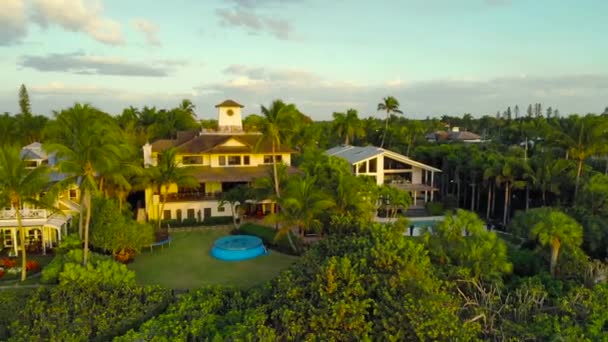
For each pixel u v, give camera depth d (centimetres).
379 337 1730
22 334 1975
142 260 3400
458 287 2366
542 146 5262
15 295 2405
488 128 13238
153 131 8169
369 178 4472
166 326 1950
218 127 5597
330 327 1733
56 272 2689
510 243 3797
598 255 3116
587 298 2225
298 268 2172
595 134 4072
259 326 1794
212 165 5000
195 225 4512
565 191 4466
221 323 2020
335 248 2236
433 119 18025
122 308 2262
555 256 2695
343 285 1877
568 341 1855
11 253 3362
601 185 3559
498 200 5253
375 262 1986
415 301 1772
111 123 3894
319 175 4047
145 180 3966
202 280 2967
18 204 2831
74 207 3872
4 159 2708
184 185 4184
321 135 9175
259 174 4834
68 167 2711
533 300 2244
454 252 2522
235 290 2389
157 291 2489
